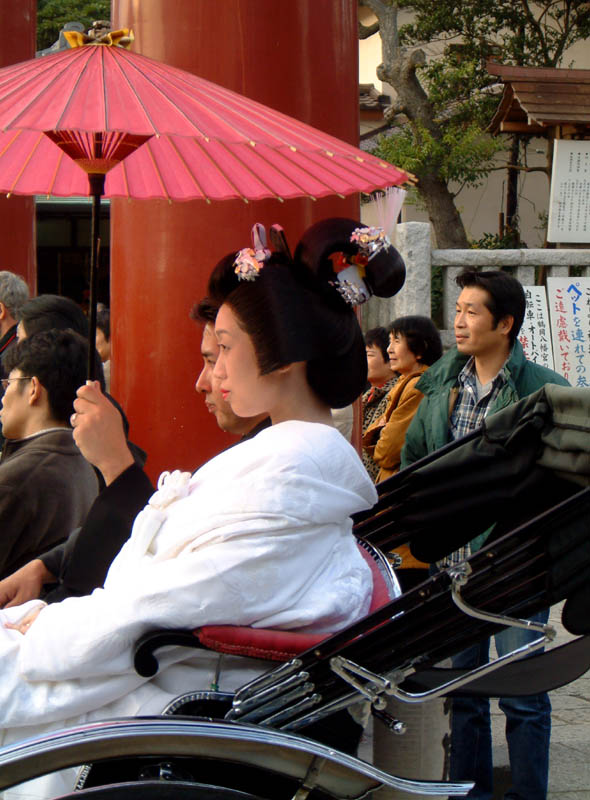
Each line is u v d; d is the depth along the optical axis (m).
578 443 2.31
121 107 2.14
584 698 4.66
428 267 7.17
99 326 5.95
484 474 2.61
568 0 14.40
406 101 13.70
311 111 4.37
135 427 4.39
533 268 7.48
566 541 2.01
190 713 2.05
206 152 2.72
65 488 2.88
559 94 8.61
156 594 1.99
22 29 7.42
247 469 2.07
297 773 2.02
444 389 3.71
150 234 4.29
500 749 4.09
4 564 2.82
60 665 2.04
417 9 14.34
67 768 1.90
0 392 4.36
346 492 2.11
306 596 2.08
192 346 4.28
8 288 5.09
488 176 15.45
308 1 4.32
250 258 2.13
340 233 2.16
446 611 2.07
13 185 2.81
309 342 2.13
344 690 2.09
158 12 4.21
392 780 2.05
